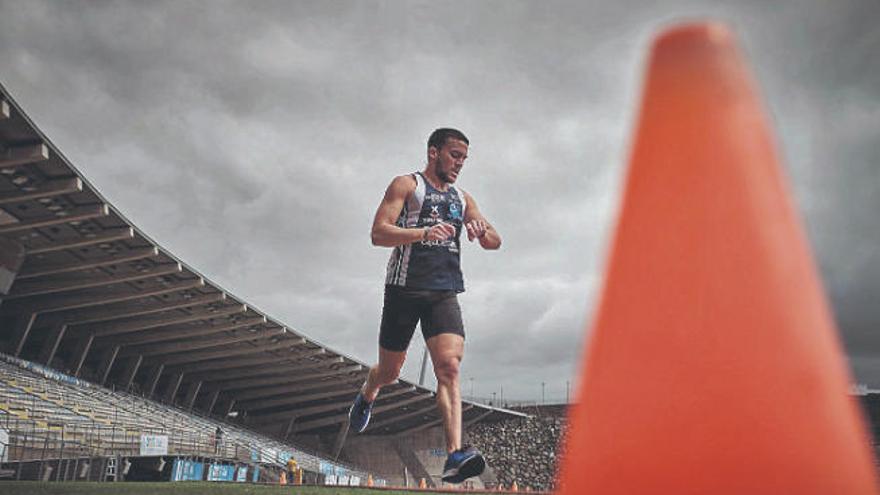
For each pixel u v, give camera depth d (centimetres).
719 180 114
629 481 109
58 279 3531
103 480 2112
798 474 101
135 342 4478
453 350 481
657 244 116
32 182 2614
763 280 109
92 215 2856
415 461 6869
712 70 120
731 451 103
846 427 105
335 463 6072
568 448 121
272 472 4047
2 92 2094
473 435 7156
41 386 3234
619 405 113
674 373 109
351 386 5903
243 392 5972
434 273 487
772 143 121
